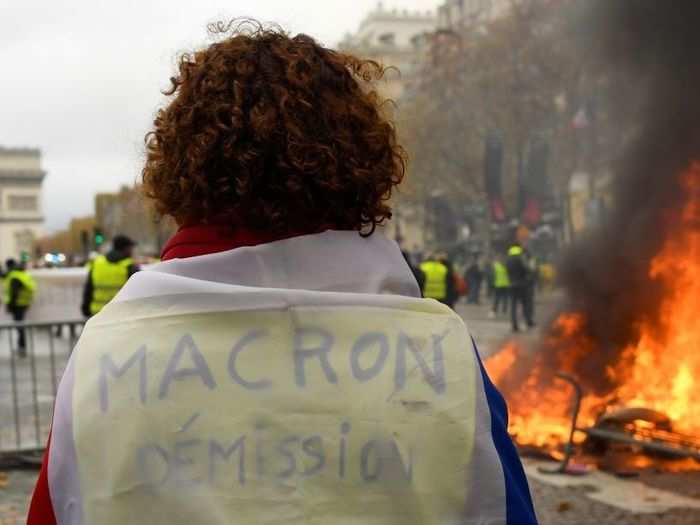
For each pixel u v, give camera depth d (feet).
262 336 3.99
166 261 4.22
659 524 16.58
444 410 4.00
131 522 3.79
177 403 3.89
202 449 3.85
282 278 4.13
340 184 4.27
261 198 4.21
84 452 3.90
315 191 4.25
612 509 17.72
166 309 4.04
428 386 4.03
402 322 4.12
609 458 21.76
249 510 3.80
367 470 3.90
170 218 4.60
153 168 4.52
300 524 3.80
